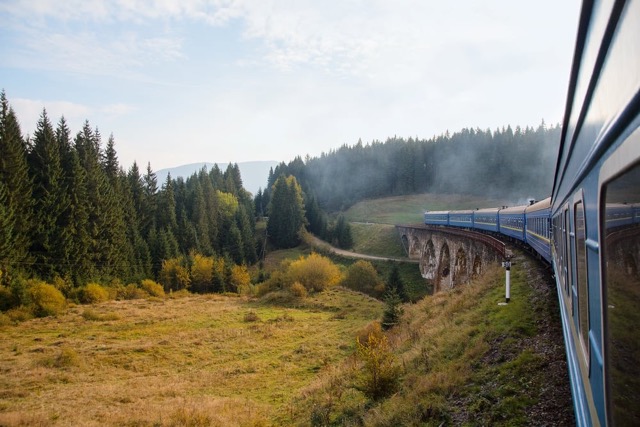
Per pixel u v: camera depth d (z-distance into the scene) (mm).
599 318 2918
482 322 14445
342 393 15102
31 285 42281
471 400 9797
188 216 94062
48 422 15086
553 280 16891
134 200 81750
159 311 43250
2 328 34031
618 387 2336
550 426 7723
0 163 48625
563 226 7551
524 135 143500
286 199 107625
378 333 23266
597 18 2654
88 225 58375
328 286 56031
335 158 183250
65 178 57562
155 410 16469
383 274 71062
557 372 9453
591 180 3199
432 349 14289
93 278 54812
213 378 21875
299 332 32688
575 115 4297
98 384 21047
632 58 1752
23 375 21969
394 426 10188
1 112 50000
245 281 69312
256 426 14492
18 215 49188
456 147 154125
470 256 37750
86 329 34250
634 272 1893
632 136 1747
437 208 137750
